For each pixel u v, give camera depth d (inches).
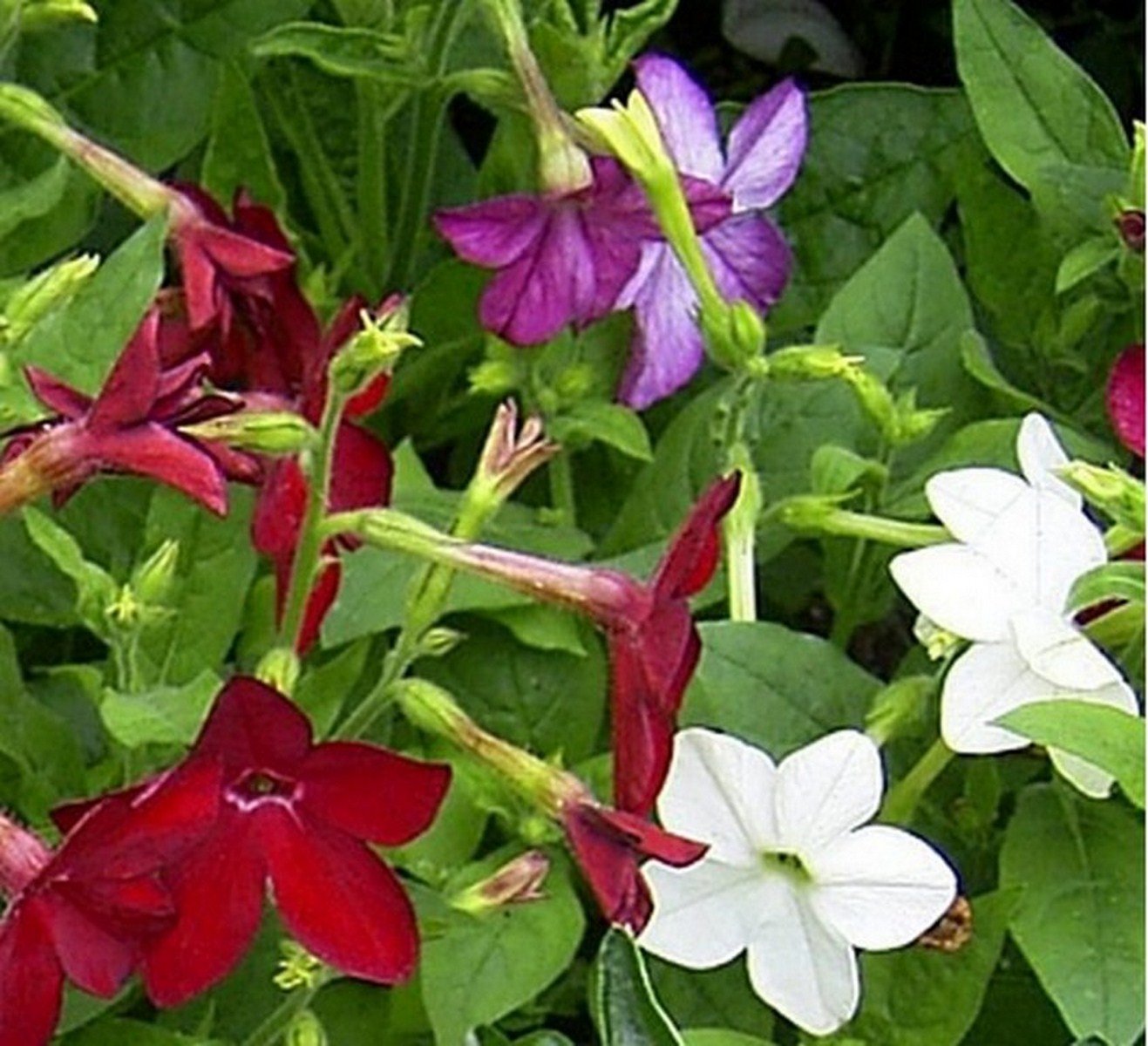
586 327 21.1
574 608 16.5
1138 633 18.2
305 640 17.7
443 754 19.3
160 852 14.9
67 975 15.2
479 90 20.7
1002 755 19.8
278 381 19.4
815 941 17.7
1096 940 18.2
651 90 21.8
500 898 16.9
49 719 19.4
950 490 18.0
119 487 21.0
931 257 22.1
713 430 20.7
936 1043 18.3
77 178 21.9
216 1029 18.9
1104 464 20.7
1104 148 22.2
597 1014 15.8
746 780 17.6
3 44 20.1
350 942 15.6
